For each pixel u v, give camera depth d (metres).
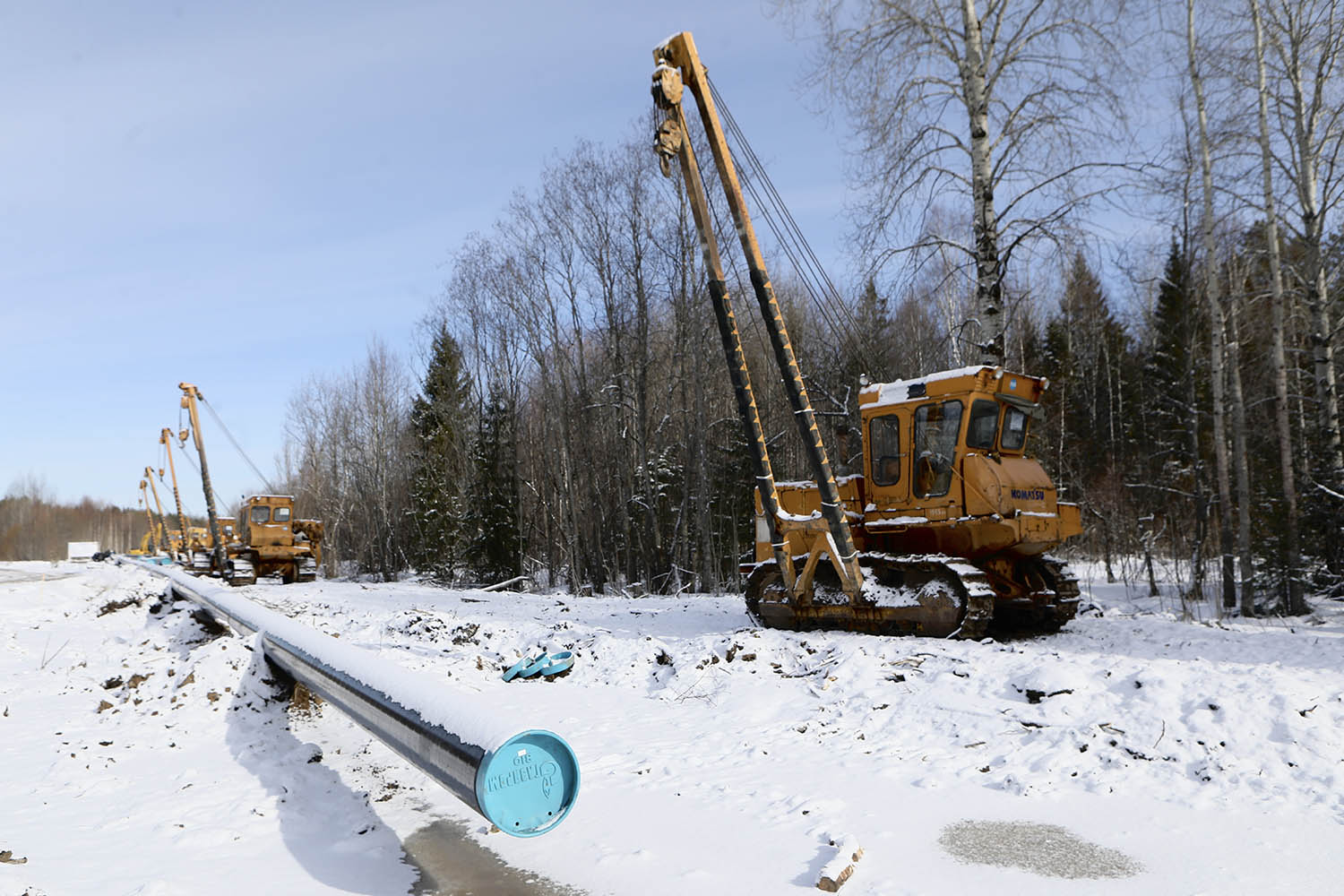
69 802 5.50
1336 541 16.92
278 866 4.43
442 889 4.19
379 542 47.53
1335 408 17.09
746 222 9.76
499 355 35.03
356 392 55.28
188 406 39.34
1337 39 15.36
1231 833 4.81
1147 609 15.65
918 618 10.43
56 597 23.53
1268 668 7.17
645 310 28.84
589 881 4.27
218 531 38.69
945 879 4.24
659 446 32.44
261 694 7.88
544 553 36.94
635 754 6.67
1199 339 27.08
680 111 9.81
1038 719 6.75
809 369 28.91
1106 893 4.07
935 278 16.70
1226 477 16.55
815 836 4.84
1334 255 17.33
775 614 11.83
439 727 4.12
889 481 11.90
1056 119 13.86
